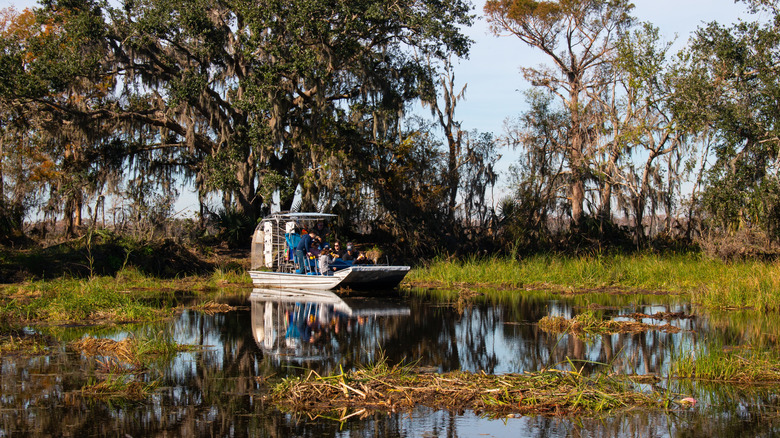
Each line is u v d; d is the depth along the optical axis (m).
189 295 17.97
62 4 25.81
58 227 32.84
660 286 19.81
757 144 24.66
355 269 18.17
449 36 27.66
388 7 27.48
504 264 24.59
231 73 27.17
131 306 13.34
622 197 34.28
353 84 31.12
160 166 31.12
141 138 30.41
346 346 10.04
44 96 26.45
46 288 16.97
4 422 6.30
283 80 28.64
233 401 7.04
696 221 31.58
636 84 27.91
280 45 26.03
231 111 28.88
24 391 7.40
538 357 9.18
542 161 33.41
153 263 23.02
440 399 7.06
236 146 26.95
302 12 25.44
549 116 33.94
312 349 9.80
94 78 25.69
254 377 8.06
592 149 32.62
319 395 7.13
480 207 32.50
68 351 9.60
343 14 27.14
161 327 11.88
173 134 32.09
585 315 12.10
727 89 25.00
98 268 21.39
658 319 12.90
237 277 22.84
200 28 25.61
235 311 14.23
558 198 34.94
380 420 6.36
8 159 28.83
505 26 41.72
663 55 27.91
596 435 5.94
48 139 27.92
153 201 28.28
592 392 7.03
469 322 12.55
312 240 20.80
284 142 30.41
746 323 12.25
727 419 6.40
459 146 34.41
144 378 8.00
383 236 31.41
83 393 7.34
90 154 28.73
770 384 7.76
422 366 8.61
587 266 22.09
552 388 7.26
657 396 7.20
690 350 9.12
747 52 24.41
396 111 29.38
